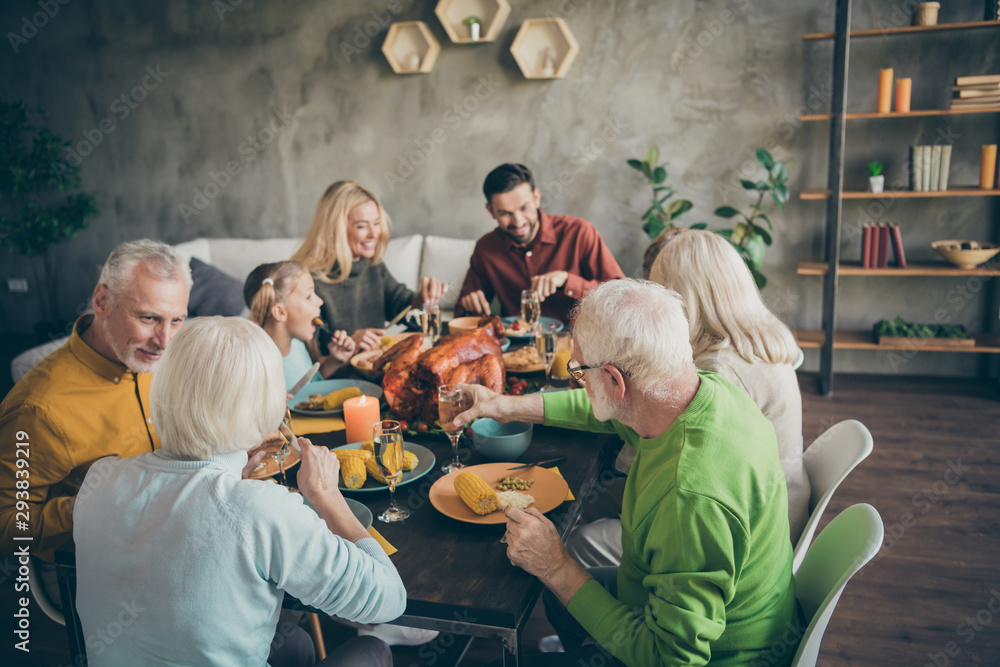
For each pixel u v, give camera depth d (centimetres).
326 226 272
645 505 106
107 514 96
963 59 374
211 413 95
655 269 158
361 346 229
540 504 133
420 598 108
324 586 96
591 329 109
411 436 172
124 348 144
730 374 146
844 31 360
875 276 409
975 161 382
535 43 423
